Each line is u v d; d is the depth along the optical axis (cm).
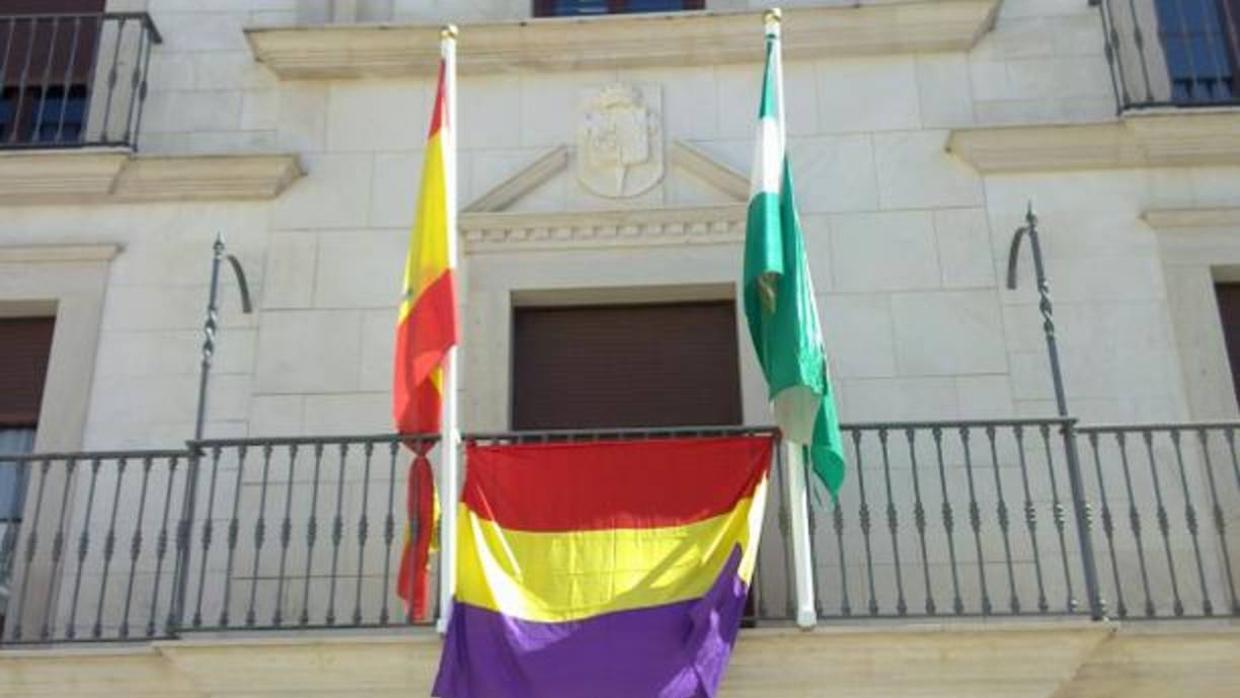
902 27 863
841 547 665
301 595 745
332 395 793
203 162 837
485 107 861
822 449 664
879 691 634
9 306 821
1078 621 640
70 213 840
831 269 812
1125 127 824
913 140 845
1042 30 874
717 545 654
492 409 784
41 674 656
